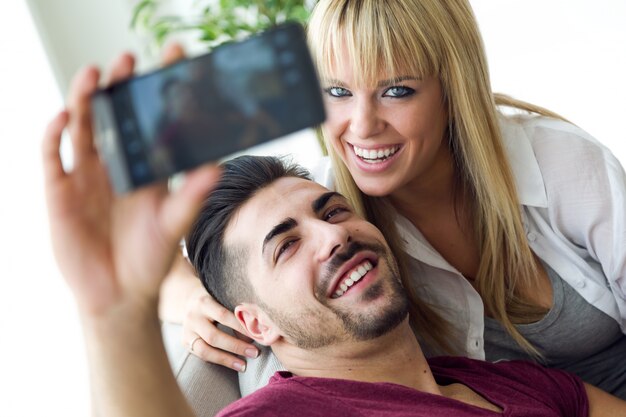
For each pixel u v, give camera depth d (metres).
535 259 1.60
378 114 1.35
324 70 1.35
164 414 0.84
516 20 2.91
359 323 1.32
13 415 2.34
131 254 0.77
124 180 0.72
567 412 1.50
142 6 2.96
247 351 1.48
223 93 0.73
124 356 0.82
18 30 2.67
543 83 2.94
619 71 2.79
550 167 1.50
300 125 0.73
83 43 3.22
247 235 1.38
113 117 0.72
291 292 1.33
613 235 1.49
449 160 1.53
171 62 0.73
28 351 2.42
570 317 1.60
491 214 1.53
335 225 1.34
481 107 1.45
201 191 0.72
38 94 2.67
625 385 1.71
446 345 1.69
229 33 2.77
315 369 1.38
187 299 1.54
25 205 2.55
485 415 1.32
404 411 1.27
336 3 1.31
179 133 0.72
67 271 0.78
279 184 1.40
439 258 1.60
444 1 1.36
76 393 2.40
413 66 1.32
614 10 2.73
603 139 2.88
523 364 1.54
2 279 2.45
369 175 1.41
